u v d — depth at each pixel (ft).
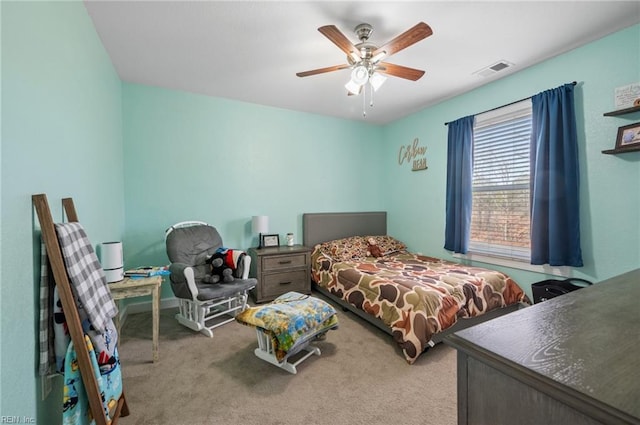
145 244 10.32
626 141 6.97
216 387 5.91
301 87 10.52
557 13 6.42
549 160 8.21
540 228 8.43
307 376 6.31
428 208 12.94
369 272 9.59
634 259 7.04
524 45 7.73
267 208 12.66
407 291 7.63
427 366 6.71
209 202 11.43
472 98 10.80
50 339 3.85
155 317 6.86
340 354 7.25
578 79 7.87
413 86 10.48
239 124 11.94
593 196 7.68
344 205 14.56
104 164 7.55
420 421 5.01
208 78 9.75
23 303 3.40
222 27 6.93
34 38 3.86
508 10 6.31
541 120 8.41
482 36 7.30
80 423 3.77
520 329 2.50
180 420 5.00
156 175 10.48
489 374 2.15
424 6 6.18
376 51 6.48
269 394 5.70
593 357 2.05
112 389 4.38
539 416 1.87
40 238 3.84
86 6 6.10
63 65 4.87
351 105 12.50
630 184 7.06
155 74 9.43
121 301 9.05
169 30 7.02
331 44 7.70
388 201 15.29
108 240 7.88
